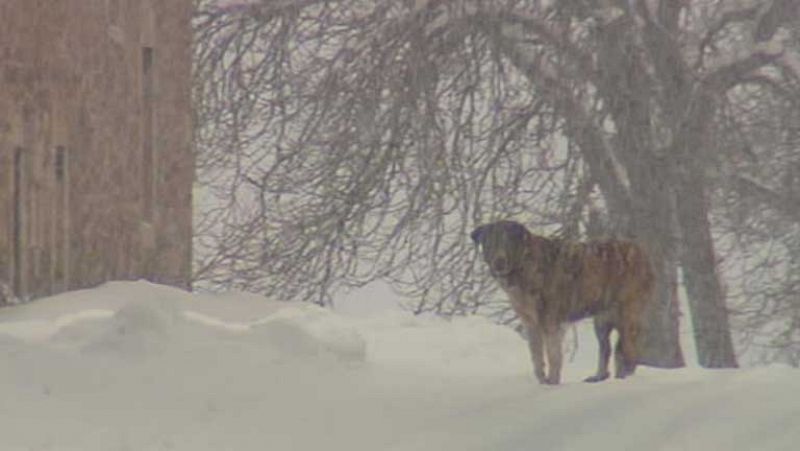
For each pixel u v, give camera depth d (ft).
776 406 134.72
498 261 161.58
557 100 294.25
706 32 317.01
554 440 132.77
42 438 130.93
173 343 163.32
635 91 296.30
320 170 311.88
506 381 163.94
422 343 198.80
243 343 166.81
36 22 206.69
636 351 170.09
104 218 228.22
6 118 197.67
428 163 298.56
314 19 314.35
